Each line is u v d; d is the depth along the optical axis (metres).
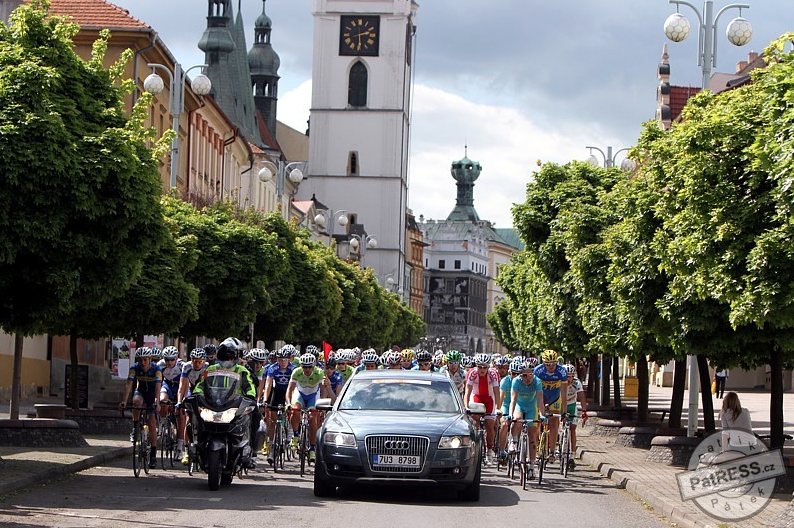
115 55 58.53
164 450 27.42
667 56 101.75
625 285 28.05
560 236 44.69
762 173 20.84
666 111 99.69
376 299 101.31
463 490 21.73
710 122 21.81
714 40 34.81
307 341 69.62
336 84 182.50
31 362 53.59
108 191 23.00
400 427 21.19
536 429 24.59
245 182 107.81
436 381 23.47
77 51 58.66
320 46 182.38
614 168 47.22
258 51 188.38
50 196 22.08
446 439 21.11
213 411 22.70
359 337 92.44
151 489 22.16
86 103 23.88
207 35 148.50
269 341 63.47
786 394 77.50
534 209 46.47
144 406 24.95
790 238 19.16
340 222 109.31
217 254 44.78
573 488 24.80
